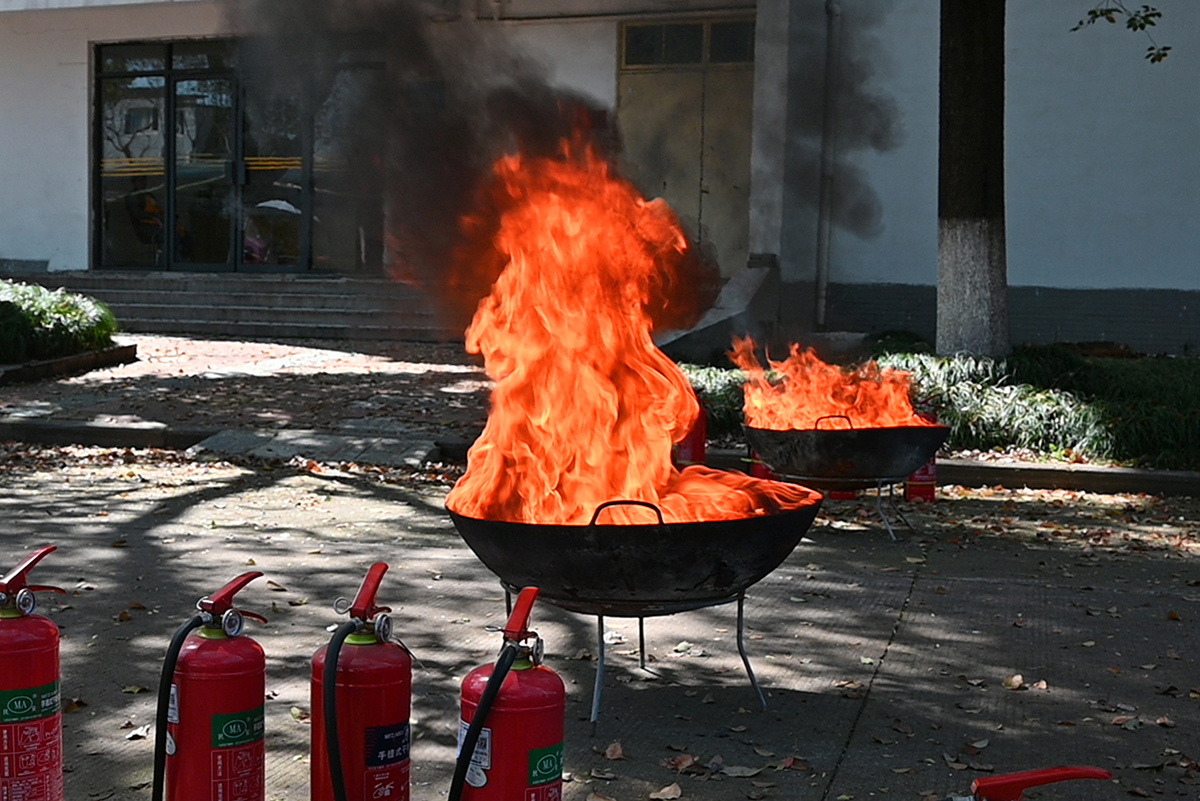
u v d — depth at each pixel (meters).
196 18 19.25
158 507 8.37
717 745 4.32
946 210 12.12
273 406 11.94
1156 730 4.52
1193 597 6.34
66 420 11.17
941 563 7.06
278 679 4.91
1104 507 8.97
